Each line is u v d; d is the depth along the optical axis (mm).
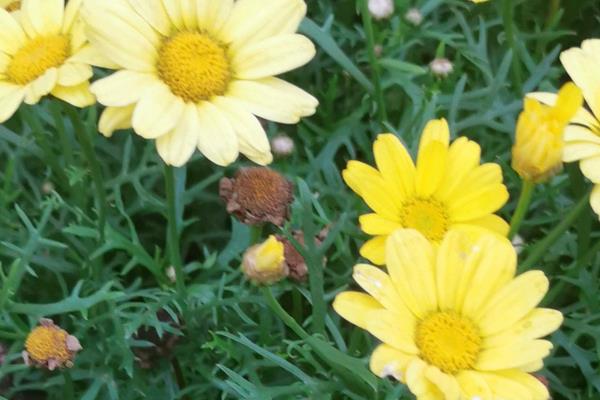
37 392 555
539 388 441
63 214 558
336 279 534
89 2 469
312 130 592
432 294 452
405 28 583
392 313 443
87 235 525
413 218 483
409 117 563
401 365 438
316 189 558
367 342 502
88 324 517
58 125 538
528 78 584
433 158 479
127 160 561
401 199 484
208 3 483
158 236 584
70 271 544
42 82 475
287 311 551
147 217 590
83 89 479
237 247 544
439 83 563
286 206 494
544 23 627
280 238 503
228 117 476
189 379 537
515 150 464
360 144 575
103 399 531
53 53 488
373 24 567
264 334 520
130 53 472
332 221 547
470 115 585
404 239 452
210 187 590
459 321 451
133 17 474
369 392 482
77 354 519
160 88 472
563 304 549
